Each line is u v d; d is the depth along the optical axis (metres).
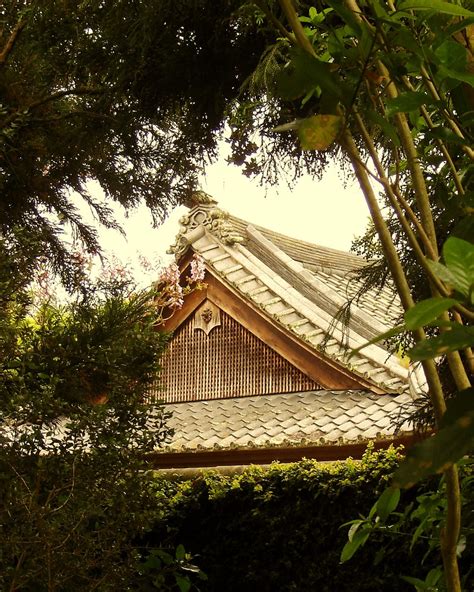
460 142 1.30
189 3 4.46
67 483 4.00
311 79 1.21
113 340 4.56
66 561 3.83
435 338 0.89
